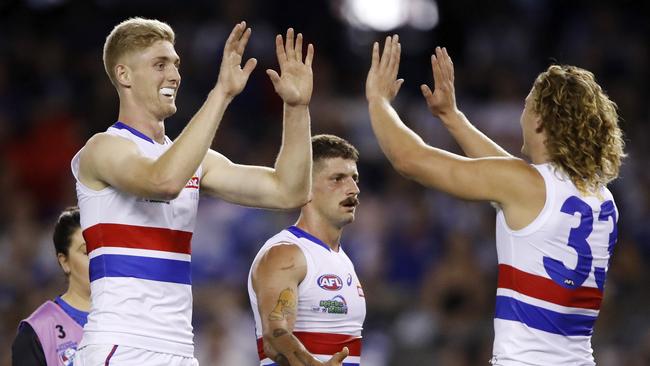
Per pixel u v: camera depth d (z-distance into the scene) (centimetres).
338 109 5719
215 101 1859
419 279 4766
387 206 5034
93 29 6131
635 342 4241
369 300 4534
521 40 6381
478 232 4941
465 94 5991
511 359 1936
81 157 1962
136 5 6172
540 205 1927
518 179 1933
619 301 4472
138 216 1945
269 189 2073
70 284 2370
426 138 5519
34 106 5712
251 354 4334
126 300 1922
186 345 1973
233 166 2119
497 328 1973
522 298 1944
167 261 1961
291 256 2230
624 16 6481
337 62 6219
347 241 4797
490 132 5716
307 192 2092
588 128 1952
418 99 6025
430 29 6425
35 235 4909
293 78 2047
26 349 2308
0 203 5069
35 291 4222
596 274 1977
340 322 2264
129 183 1862
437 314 4359
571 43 6375
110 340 1903
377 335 4381
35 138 5488
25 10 6166
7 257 4772
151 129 2000
